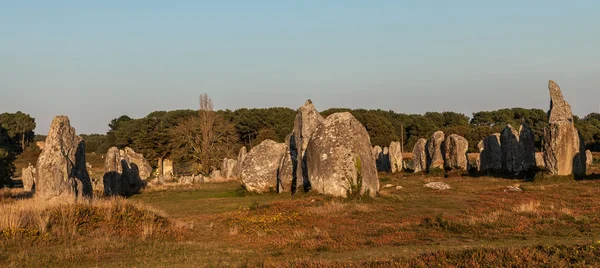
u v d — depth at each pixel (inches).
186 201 1240.8
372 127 3735.2
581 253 473.7
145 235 682.2
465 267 464.1
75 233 673.0
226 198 1286.9
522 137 1644.9
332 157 1039.0
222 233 741.9
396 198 1024.2
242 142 3934.5
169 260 554.9
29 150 4210.1
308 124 1230.9
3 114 4461.1
